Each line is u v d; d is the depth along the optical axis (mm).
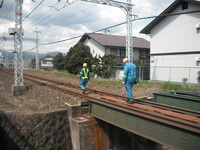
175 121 4590
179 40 21812
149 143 9320
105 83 16219
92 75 28578
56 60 42250
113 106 6480
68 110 7867
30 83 14773
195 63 20469
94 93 11445
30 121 7062
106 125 7832
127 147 8672
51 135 7391
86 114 7961
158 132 4988
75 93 10539
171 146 4621
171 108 6590
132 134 8781
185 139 4328
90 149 7402
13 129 6766
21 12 13070
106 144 7867
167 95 8477
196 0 19422
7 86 15164
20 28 13094
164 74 23328
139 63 28250
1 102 9742
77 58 28828
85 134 7277
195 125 4176
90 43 34094
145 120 5375
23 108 8906
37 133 7129
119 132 8273
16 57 12867
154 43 24562
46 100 9906
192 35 20594
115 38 35812
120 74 24344
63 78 20516
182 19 21328
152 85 15617
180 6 21391
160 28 23703
